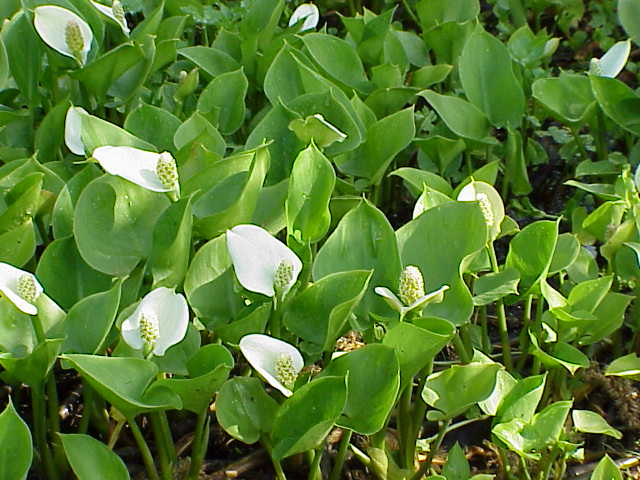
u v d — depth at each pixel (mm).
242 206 756
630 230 875
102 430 825
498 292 798
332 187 751
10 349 693
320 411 660
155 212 779
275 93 992
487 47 1081
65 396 895
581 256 909
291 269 694
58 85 1006
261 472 821
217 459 839
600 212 901
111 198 756
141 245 770
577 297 827
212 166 791
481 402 759
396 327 675
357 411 675
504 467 800
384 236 755
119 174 711
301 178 750
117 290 697
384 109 1097
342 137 845
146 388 653
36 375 685
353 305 680
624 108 1070
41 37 929
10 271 664
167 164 716
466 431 871
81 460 646
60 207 778
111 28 1084
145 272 771
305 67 965
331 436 839
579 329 834
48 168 892
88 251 745
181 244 722
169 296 673
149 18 1067
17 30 970
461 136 1035
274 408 694
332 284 715
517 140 1075
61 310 707
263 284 690
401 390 713
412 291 709
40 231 830
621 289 1017
